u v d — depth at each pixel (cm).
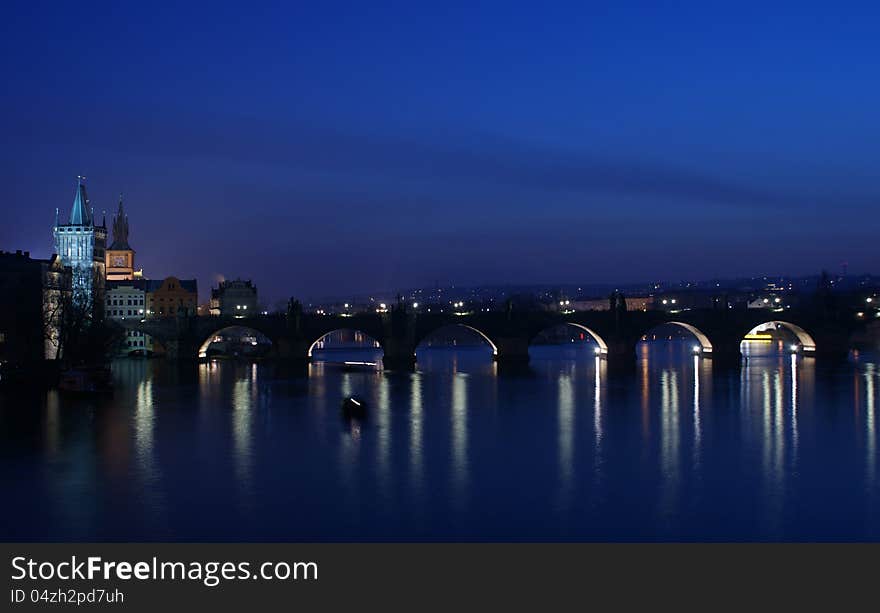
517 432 13800
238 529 8550
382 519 8875
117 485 10162
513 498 9638
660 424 14588
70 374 18500
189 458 11681
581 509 9238
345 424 14612
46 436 13200
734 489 10044
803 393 18750
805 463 11394
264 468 11088
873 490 10000
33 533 8425
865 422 14675
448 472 10869
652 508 9281
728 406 16812
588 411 16225
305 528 8594
